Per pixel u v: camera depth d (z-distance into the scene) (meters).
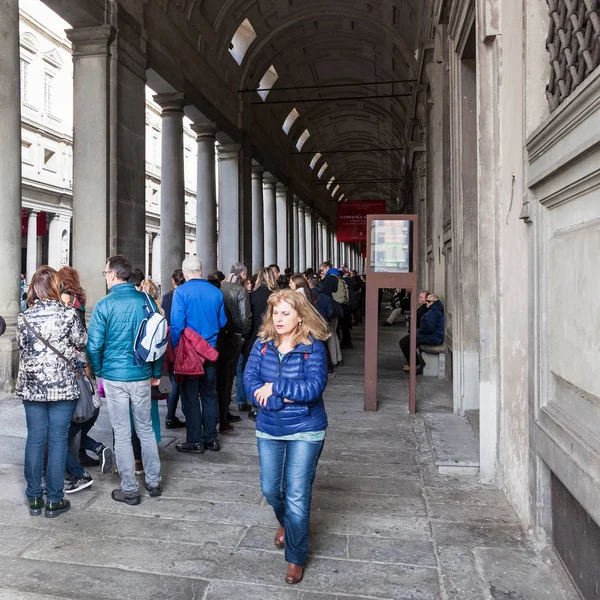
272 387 2.82
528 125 3.34
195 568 3.06
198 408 5.15
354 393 7.93
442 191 9.42
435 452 4.91
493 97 4.43
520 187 3.58
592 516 2.27
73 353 3.74
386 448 5.33
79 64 10.20
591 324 2.31
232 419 6.32
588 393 2.37
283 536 3.29
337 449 5.31
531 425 3.29
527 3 3.31
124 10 10.66
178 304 4.98
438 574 2.99
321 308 9.45
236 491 4.21
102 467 4.58
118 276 4.05
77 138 10.25
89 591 2.82
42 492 3.80
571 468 2.54
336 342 10.04
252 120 21.41
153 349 3.93
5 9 7.73
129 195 10.93
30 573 2.99
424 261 15.69
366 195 64.38
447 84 8.61
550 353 2.97
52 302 3.72
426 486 4.32
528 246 3.31
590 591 2.56
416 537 3.43
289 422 2.87
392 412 6.74
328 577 2.96
